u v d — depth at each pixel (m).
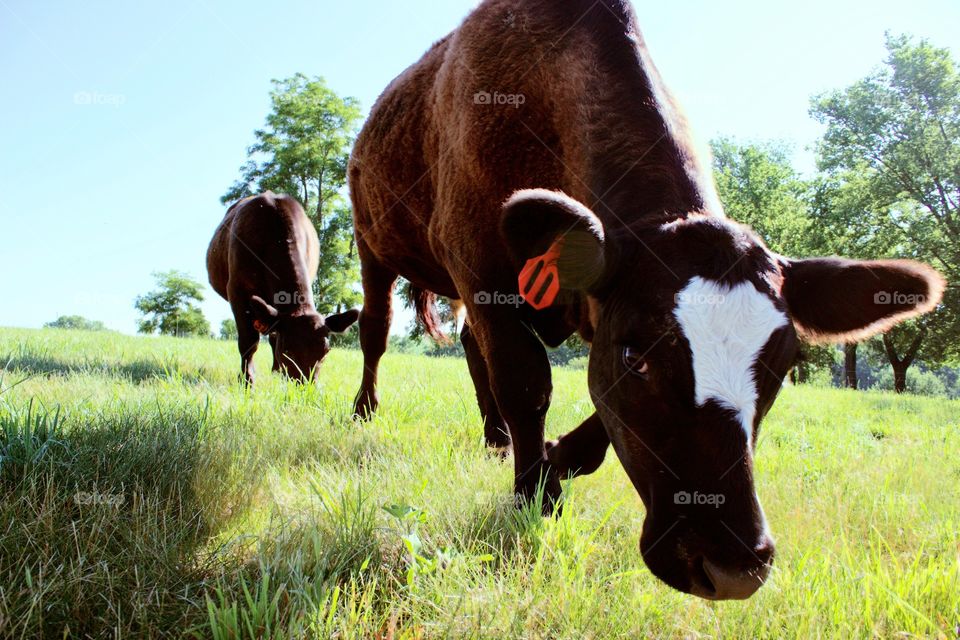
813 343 2.82
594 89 3.33
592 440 3.89
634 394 2.39
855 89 34.72
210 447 3.91
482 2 4.32
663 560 2.30
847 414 8.82
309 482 3.74
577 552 2.89
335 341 35.88
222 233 10.16
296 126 35.91
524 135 3.71
